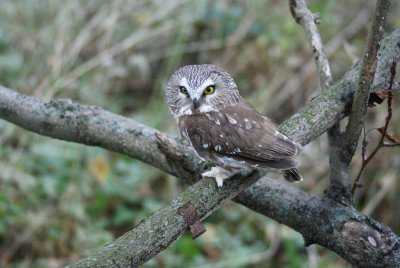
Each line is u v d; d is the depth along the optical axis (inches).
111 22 531.8
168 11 547.2
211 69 300.0
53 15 531.2
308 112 266.5
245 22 568.1
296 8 304.5
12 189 451.8
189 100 290.7
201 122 281.1
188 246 450.9
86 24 547.2
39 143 482.9
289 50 548.1
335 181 260.7
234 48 563.5
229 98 294.8
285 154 256.1
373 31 234.4
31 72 510.3
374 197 484.7
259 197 266.5
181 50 563.8
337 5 555.5
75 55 520.4
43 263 432.5
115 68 529.3
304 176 500.1
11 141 490.0
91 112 299.3
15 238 438.0
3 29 532.1
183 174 281.7
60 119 297.1
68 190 454.0
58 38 514.9
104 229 471.2
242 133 268.4
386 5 227.6
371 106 269.9
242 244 478.3
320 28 539.8
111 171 499.2
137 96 577.0
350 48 484.7
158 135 280.4
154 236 226.1
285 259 472.1
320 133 266.1
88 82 522.3
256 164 257.3
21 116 299.3
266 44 552.4
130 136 293.3
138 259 223.3
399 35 278.2
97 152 485.1
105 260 219.9
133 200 483.8
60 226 448.1
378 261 237.5
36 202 450.3
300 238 475.5
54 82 493.0
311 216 255.8
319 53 290.8
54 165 468.1
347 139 259.6
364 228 243.4
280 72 542.3
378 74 271.7
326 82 282.2
